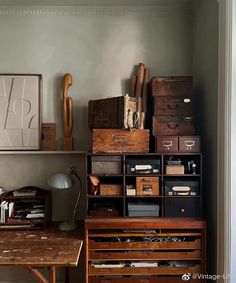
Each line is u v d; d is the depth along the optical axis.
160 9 2.54
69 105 2.49
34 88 2.49
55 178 2.21
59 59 2.54
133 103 2.17
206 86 2.24
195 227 2.07
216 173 2.05
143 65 2.45
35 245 1.95
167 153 2.13
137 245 2.08
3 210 2.29
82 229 2.29
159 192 2.14
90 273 2.08
